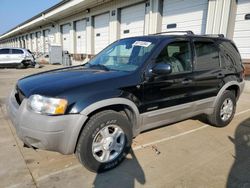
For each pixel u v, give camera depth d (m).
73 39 20.05
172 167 2.98
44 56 24.11
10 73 13.18
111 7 13.94
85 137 2.60
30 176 2.70
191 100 3.68
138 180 2.69
